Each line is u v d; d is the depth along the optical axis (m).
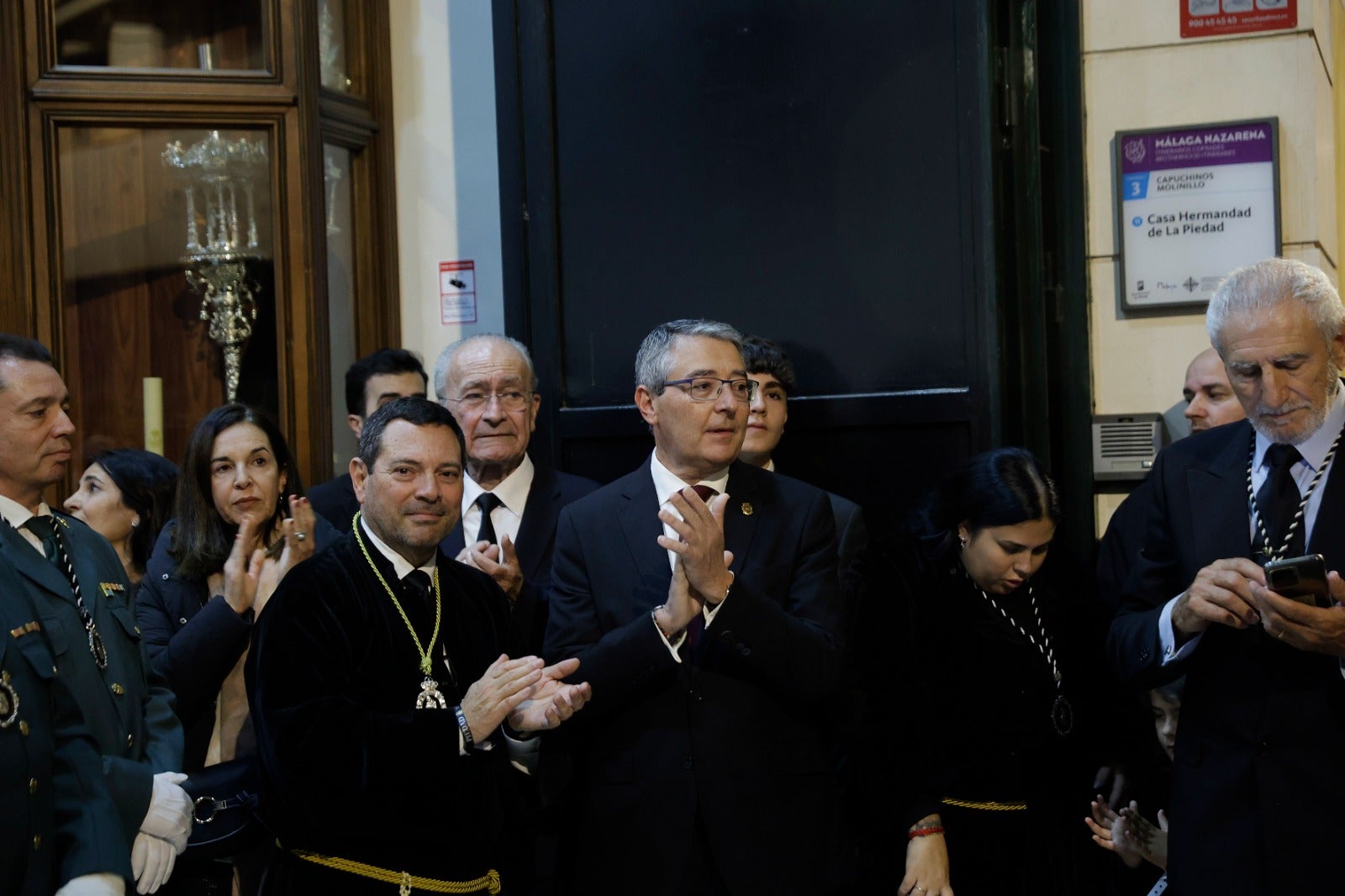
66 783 2.36
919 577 2.80
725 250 3.46
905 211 3.33
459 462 2.46
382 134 4.39
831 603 2.63
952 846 2.72
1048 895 2.71
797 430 3.42
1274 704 2.32
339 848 2.30
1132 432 3.63
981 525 2.75
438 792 2.26
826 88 3.39
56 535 2.57
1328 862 2.26
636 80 3.52
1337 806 2.27
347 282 4.34
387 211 4.39
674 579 2.45
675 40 3.49
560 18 3.56
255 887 2.89
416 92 4.41
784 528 2.67
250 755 2.88
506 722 2.51
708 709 2.53
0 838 2.16
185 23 4.01
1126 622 2.56
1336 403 2.35
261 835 2.72
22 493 2.51
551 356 3.56
